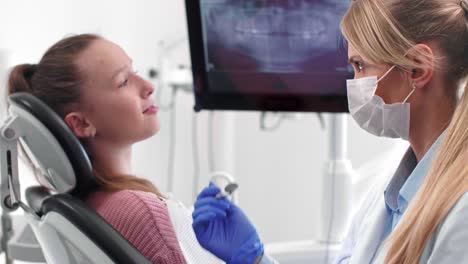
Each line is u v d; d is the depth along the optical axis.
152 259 1.15
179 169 3.02
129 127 1.27
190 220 1.28
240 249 1.22
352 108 1.10
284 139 2.86
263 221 2.96
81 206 1.02
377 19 1.00
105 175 1.26
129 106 1.27
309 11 1.73
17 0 2.32
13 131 1.08
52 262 1.07
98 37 1.30
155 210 1.19
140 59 2.85
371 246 1.13
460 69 1.00
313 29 1.74
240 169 3.00
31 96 1.10
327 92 1.81
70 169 1.11
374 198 1.29
